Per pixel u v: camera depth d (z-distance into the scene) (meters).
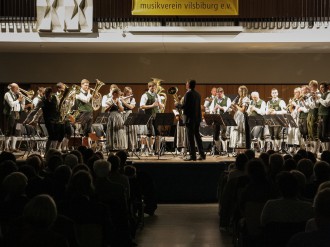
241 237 5.45
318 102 12.29
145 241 7.05
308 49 16.06
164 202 10.39
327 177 5.67
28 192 4.64
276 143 13.43
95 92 13.29
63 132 11.72
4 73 17.20
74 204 4.46
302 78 17.16
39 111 11.71
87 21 13.99
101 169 5.76
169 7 13.95
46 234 3.29
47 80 17.23
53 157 6.63
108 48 15.98
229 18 14.24
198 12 13.91
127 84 17.39
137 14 13.97
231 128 12.80
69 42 14.40
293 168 6.40
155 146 12.84
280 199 4.45
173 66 17.31
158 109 12.79
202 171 10.38
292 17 14.08
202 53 17.22
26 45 15.25
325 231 3.21
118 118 11.88
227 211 7.13
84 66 17.28
